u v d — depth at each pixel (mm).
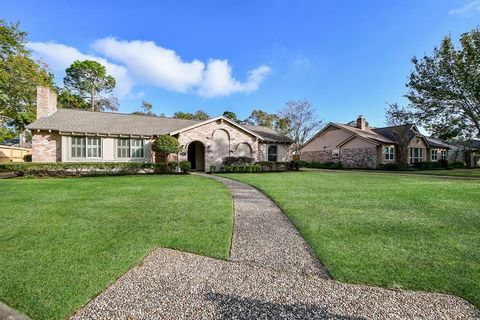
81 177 15102
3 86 23531
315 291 2895
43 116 18375
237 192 9602
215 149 21328
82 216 5883
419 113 21734
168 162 18625
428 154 32250
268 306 2617
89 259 3645
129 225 5227
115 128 18891
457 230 4949
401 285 2979
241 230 5059
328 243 4293
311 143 35562
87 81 40438
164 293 2854
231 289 2943
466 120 19750
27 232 4750
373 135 30031
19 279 3082
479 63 17688
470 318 2396
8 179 13586
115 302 2672
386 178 15125
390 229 5008
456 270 3316
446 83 19719
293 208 6715
